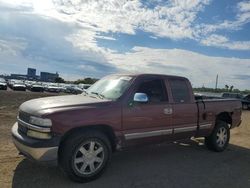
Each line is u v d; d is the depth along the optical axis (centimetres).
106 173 550
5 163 568
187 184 516
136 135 569
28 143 471
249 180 554
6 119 1098
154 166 608
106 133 548
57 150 471
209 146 761
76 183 493
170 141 647
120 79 609
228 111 784
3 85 4697
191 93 689
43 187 469
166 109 620
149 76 614
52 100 541
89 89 649
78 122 487
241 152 775
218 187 511
